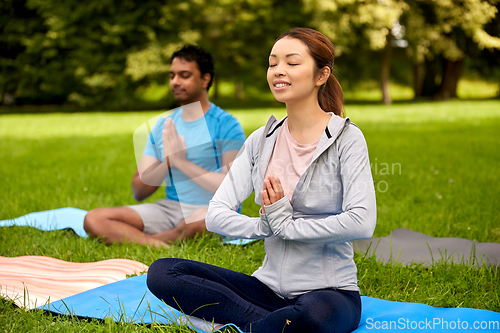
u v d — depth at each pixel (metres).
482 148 8.25
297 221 1.80
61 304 2.29
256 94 31.92
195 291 1.86
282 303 1.93
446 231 3.74
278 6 21.81
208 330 1.86
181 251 3.09
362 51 26.61
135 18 20.36
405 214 4.22
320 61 1.86
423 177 5.93
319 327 1.66
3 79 22.44
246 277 1.99
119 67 20.75
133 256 3.10
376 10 18.84
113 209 3.41
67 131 12.41
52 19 20.14
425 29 20.02
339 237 1.74
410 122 13.41
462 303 2.34
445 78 25.95
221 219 1.98
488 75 27.53
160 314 2.11
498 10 20.25
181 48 3.41
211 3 20.36
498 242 3.47
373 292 2.56
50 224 3.70
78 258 3.14
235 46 21.81
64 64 22.17
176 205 3.50
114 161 7.46
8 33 21.94
